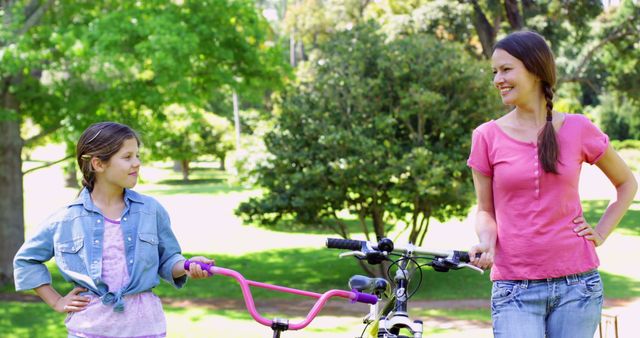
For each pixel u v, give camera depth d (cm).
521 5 2564
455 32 2469
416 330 333
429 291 1617
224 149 4803
